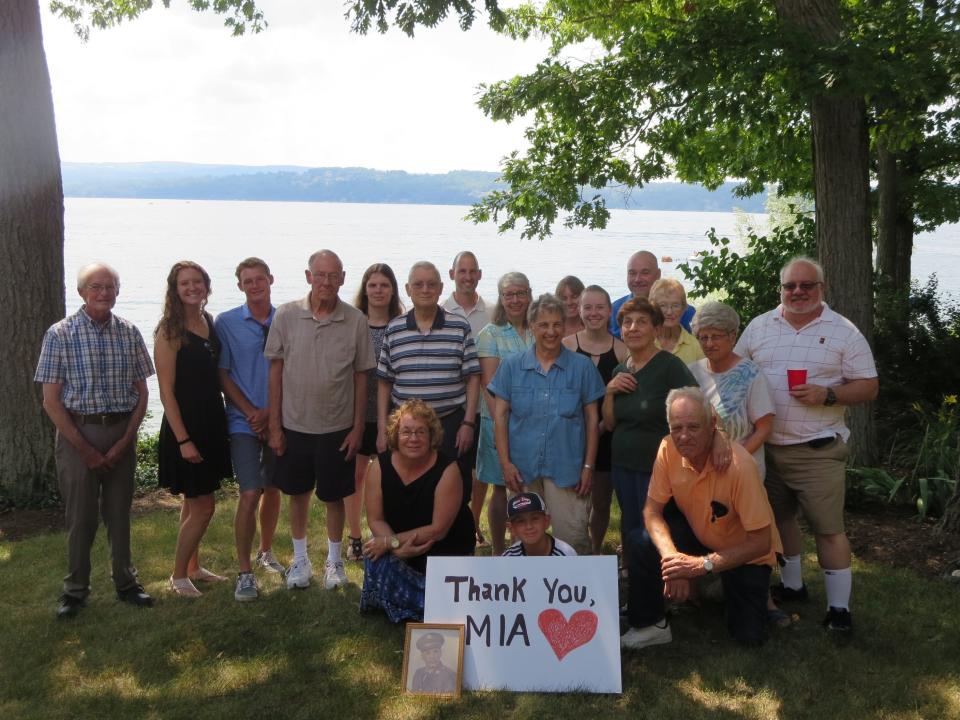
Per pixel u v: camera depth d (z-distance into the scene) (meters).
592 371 4.91
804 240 10.03
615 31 11.38
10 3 6.88
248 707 3.88
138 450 9.02
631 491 4.66
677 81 7.61
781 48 6.90
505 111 9.57
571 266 57.59
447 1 7.78
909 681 3.99
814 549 5.72
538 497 4.36
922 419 7.89
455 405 5.27
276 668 4.23
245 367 5.16
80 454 4.73
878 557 5.58
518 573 4.18
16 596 5.15
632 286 6.08
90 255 66.38
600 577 4.12
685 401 4.09
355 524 5.86
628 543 4.46
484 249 84.38
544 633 4.08
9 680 4.12
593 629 4.06
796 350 4.56
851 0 8.78
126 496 4.95
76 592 4.86
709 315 4.49
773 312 4.76
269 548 5.67
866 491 6.52
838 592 4.45
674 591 4.14
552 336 4.79
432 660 4.05
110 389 4.77
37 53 7.08
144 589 5.20
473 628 4.12
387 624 4.70
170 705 3.90
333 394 5.05
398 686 4.06
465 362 5.30
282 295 36.34
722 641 4.43
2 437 7.13
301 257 69.56
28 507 7.13
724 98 7.17
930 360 9.10
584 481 4.84
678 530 4.45
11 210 7.02
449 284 34.06
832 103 7.31
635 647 4.34
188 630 4.62
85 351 4.68
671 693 3.94
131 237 99.25
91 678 4.15
